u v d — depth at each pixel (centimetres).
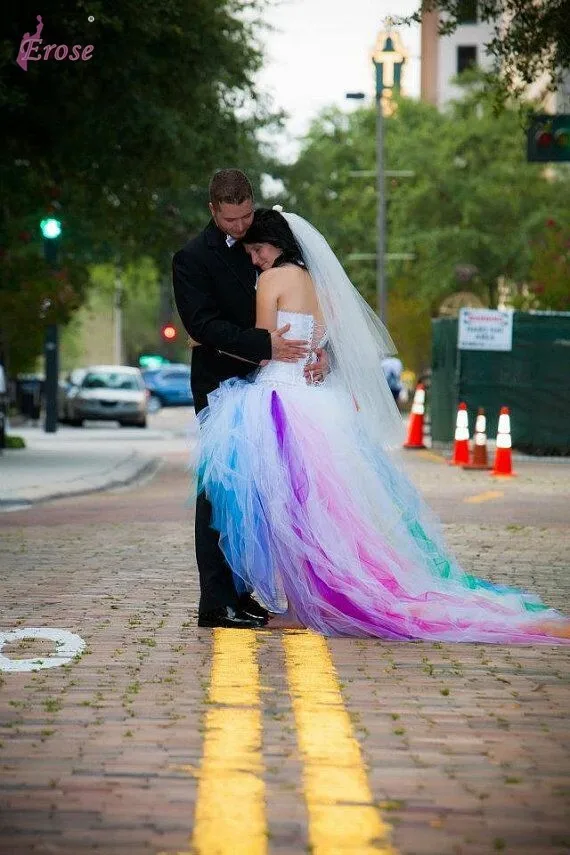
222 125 3434
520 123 2453
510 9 2262
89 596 1306
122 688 905
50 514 2159
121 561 1578
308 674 946
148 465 3491
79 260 5091
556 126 2806
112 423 7156
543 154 2809
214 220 1123
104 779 696
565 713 841
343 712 838
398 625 1084
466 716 832
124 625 1141
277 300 1111
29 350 6500
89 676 941
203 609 1131
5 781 693
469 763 729
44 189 3566
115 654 1017
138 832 619
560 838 614
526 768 720
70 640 1070
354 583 1093
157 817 638
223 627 1125
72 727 801
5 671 959
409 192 8375
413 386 8669
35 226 4581
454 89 11275
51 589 1354
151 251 4575
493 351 3700
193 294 1113
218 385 1139
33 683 920
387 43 6925
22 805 656
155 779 696
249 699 872
